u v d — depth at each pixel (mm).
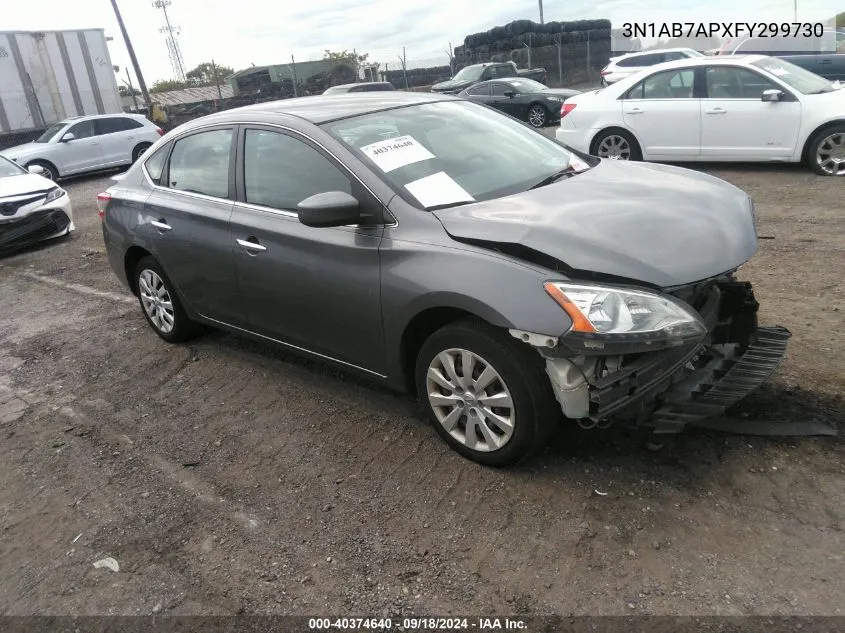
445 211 3109
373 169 3299
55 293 6852
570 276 2674
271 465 3402
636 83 9500
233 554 2805
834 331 4051
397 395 3934
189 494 3242
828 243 5762
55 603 2646
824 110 8180
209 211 4098
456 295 2842
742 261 2906
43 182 9227
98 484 3408
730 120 8781
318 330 3609
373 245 3172
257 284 3840
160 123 26062
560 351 2656
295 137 3635
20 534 3090
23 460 3707
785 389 3455
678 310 2662
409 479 3146
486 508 2885
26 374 4855
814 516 2633
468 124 3992
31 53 19719
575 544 2633
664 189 3295
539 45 27953
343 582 2594
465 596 2469
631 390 2732
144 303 5125
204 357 4781
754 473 2891
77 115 20844
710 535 2600
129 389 4434
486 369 2920
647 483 2910
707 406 2854
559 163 3850
